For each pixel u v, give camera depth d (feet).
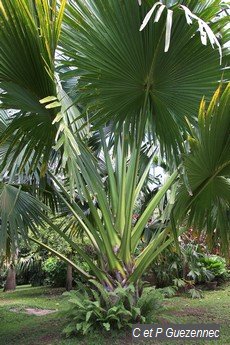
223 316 16.33
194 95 8.92
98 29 7.84
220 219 11.94
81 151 10.07
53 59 7.76
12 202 13.02
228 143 9.33
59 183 13.76
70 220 17.93
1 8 6.82
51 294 31.68
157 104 9.36
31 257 37.65
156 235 13.89
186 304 20.68
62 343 11.84
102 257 12.96
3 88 7.98
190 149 9.16
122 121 9.70
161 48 7.92
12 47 7.55
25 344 12.63
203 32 6.54
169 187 13.05
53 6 7.25
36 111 8.65
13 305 23.82
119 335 11.98
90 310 12.32
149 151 14.94
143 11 7.48
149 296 13.00
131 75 8.48
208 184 10.71
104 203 12.80
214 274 29.55
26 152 9.54
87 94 8.73
